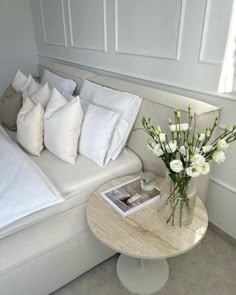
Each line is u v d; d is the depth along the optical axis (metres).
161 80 1.57
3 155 1.32
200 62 1.30
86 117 1.42
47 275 1.15
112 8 1.74
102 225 1.01
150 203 1.12
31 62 3.27
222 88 1.26
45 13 2.68
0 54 3.03
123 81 1.70
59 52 2.71
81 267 1.28
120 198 1.15
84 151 1.43
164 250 0.90
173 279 1.30
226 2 1.10
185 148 0.85
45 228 1.10
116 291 1.25
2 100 2.01
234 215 1.44
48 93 1.80
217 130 1.19
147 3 1.47
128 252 0.90
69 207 1.17
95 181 1.27
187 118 1.12
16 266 1.03
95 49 2.07
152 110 1.31
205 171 0.81
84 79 1.91
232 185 1.38
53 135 1.40
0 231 1.00
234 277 1.31
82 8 2.05
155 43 1.52
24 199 1.04
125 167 1.39
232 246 1.50
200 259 1.42
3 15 2.87
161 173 1.34
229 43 1.16
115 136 1.38
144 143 1.41
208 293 1.23
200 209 1.09
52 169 1.35
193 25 1.27
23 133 1.50
